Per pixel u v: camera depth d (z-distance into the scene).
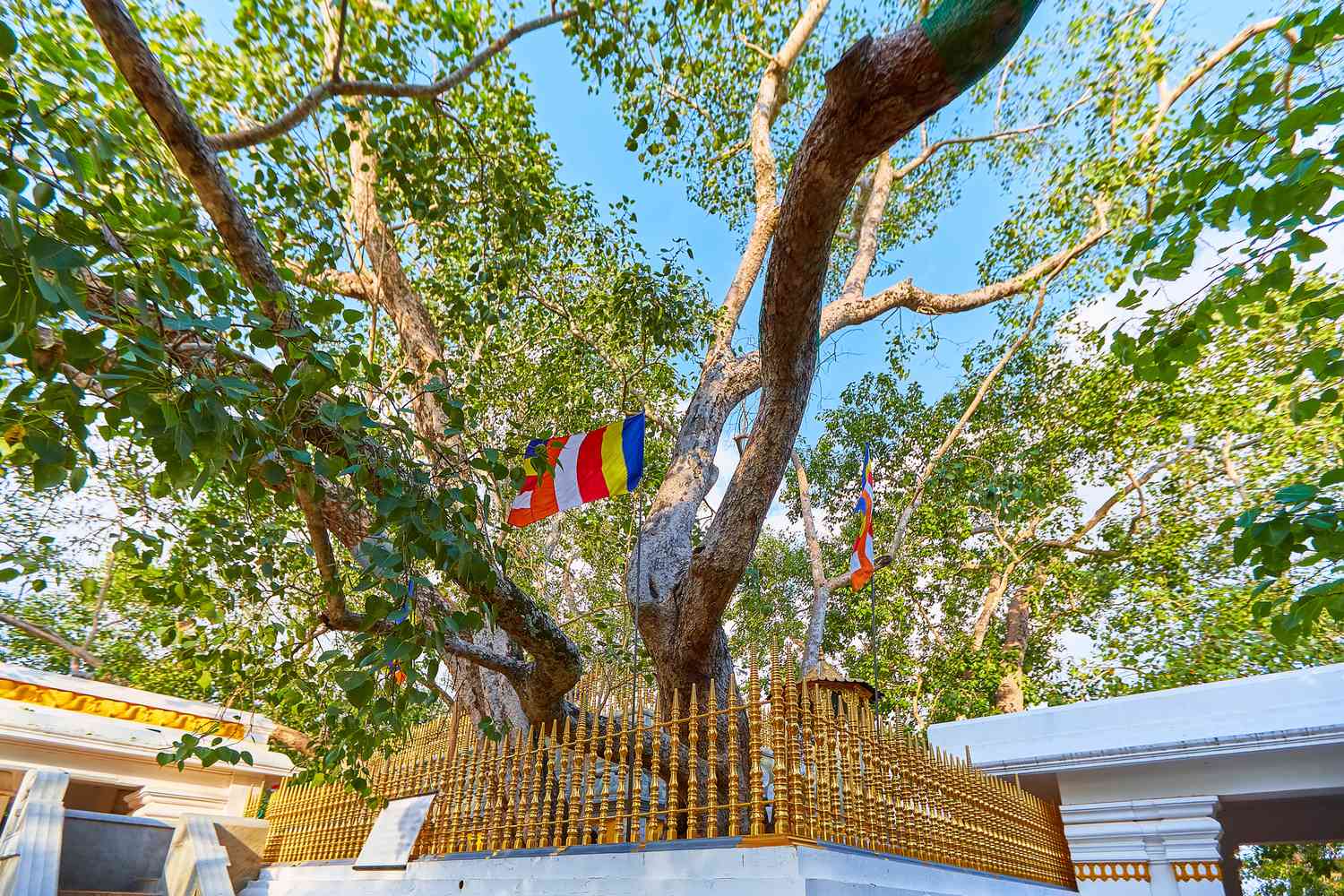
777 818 4.31
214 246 5.65
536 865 5.30
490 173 9.07
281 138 7.45
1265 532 4.50
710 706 4.97
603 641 17.33
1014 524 18.67
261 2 8.66
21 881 5.68
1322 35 4.80
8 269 2.84
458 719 7.12
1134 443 17.06
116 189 6.23
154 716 9.04
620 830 5.12
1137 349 5.59
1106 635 17.81
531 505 7.76
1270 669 14.69
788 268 5.05
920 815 5.61
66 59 7.32
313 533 5.46
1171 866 7.10
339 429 4.72
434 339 9.16
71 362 3.26
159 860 7.67
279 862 8.26
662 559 8.89
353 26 8.92
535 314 12.42
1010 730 7.99
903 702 17.06
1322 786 6.68
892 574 18.75
